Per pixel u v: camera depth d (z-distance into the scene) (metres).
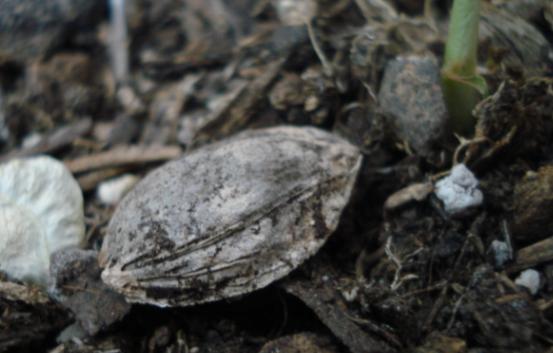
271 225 0.09
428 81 0.10
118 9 0.13
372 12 0.12
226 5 0.13
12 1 0.12
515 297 0.09
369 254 0.10
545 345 0.09
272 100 0.11
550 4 0.11
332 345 0.09
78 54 0.12
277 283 0.09
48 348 0.10
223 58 0.12
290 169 0.09
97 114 0.12
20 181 0.10
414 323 0.09
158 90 0.12
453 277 0.10
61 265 0.10
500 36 0.11
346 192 0.10
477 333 0.09
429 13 0.11
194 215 0.09
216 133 0.11
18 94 0.12
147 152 0.12
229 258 0.09
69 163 0.11
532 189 0.10
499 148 0.10
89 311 0.09
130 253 0.09
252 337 0.10
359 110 0.11
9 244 0.10
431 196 0.10
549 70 0.11
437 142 0.10
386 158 0.11
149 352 0.10
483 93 0.10
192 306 0.10
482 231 0.10
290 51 0.12
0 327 0.09
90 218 0.11
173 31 0.13
